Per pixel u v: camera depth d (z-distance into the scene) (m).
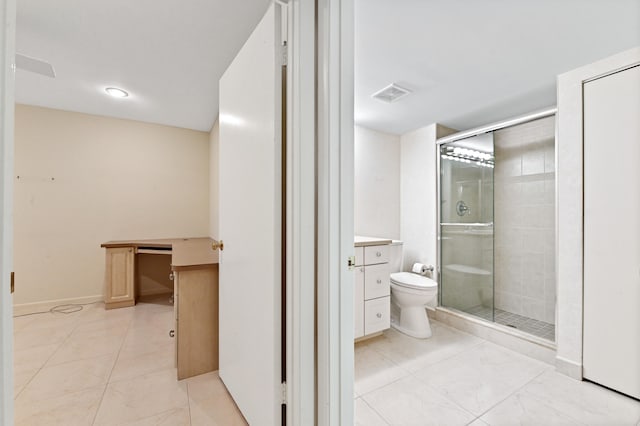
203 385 1.70
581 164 1.78
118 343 2.24
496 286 3.02
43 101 2.87
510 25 1.47
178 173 3.71
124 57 2.07
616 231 1.63
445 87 2.15
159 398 1.57
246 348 1.38
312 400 1.11
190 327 1.79
